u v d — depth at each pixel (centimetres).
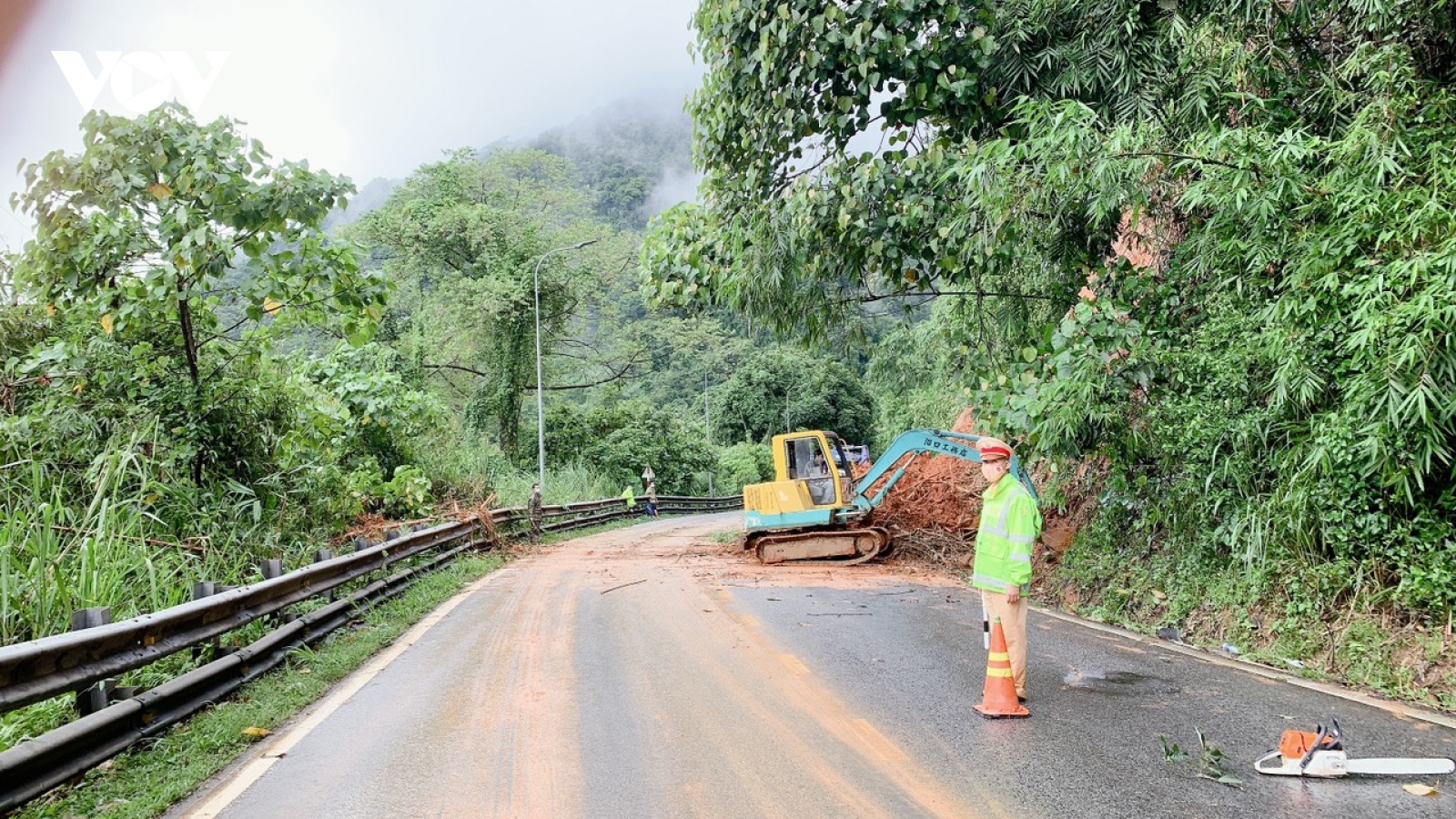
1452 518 670
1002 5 989
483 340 3772
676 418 5128
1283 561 752
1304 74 852
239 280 982
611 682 664
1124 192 806
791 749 500
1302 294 704
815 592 1129
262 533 976
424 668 724
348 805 429
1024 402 931
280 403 1050
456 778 464
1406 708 573
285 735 545
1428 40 763
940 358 1619
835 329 1238
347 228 3809
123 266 899
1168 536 951
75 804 426
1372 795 425
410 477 1573
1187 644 790
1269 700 596
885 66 1001
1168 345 911
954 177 999
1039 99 981
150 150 877
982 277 1191
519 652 779
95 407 909
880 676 669
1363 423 641
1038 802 420
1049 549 1163
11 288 996
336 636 834
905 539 1497
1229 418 804
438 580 1216
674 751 501
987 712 561
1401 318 596
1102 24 948
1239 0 838
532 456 3994
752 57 1015
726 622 909
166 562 755
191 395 956
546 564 1548
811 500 1531
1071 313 988
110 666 480
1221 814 404
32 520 692
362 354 1848
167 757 491
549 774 468
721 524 2991
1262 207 696
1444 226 611
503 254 3847
